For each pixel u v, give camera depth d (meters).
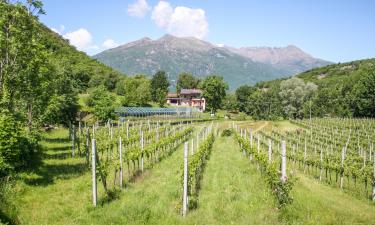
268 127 72.12
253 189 16.92
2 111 15.86
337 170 21.34
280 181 14.57
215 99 117.31
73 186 16.48
